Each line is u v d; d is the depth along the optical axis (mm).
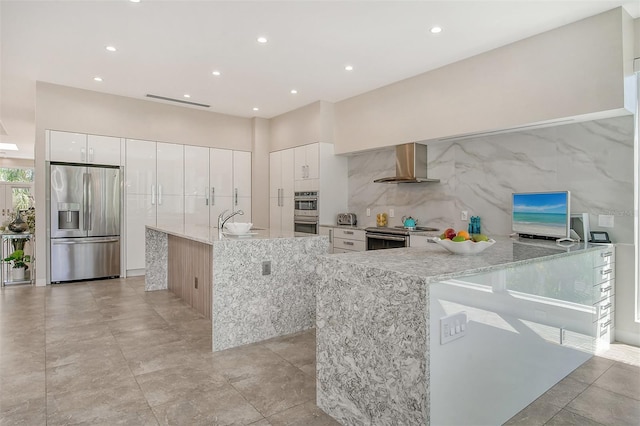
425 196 4941
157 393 2264
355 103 5480
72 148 5230
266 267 3197
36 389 2297
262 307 3174
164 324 3541
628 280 3107
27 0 2979
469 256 2133
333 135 5883
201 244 3924
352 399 1884
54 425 1935
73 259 5277
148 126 5836
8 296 4508
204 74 4633
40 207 5035
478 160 4355
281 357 2814
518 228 3678
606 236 3234
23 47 3869
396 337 1634
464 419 1698
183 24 3367
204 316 3789
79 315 3785
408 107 4699
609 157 3312
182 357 2797
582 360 2705
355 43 3721
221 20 3289
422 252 2299
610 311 3084
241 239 3133
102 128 5449
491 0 2926
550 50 3385
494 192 4195
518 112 3605
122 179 5629
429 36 3553
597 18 3096
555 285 2375
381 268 1719
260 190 6852
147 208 5844
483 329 1796
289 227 6414
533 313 2168
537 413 2078
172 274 4832
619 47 2977
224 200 6590
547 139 3742
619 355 2877
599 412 2102
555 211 3316
